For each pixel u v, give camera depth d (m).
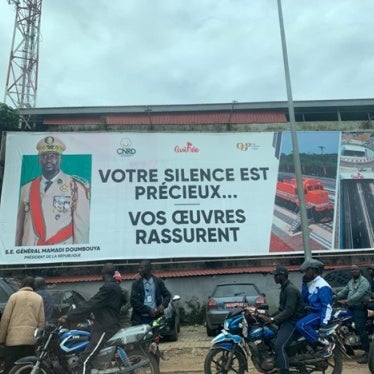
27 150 17.72
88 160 17.81
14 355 6.53
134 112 20.06
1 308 7.73
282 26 15.80
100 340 5.74
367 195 17.98
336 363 6.58
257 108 20.52
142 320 6.87
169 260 16.89
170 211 17.33
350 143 18.67
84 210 17.16
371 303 8.66
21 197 17.11
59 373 5.92
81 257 16.55
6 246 16.47
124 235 16.92
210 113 20.48
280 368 6.18
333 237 17.38
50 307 7.68
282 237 17.23
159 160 18.02
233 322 6.56
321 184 18.00
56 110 19.64
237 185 17.84
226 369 6.47
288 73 15.32
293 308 6.26
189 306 16.16
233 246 17.00
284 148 18.41
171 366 8.68
